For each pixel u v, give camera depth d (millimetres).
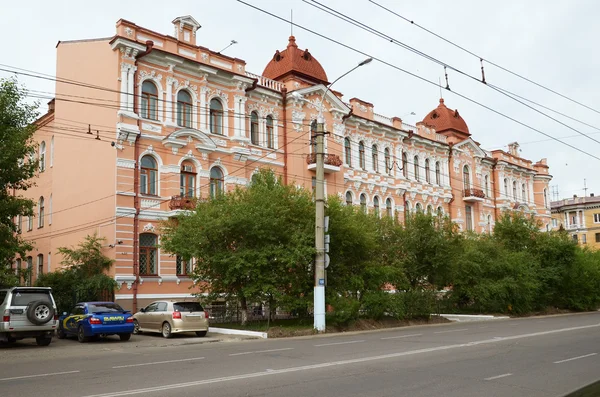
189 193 29672
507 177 57469
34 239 34281
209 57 31234
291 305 23938
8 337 17828
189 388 9930
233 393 9492
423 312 29000
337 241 25688
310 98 36656
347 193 39656
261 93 33969
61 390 9812
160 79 28844
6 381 10875
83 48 29844
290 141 35188
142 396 9234
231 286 24344
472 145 52125
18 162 20609
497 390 9945
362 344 17641
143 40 28375
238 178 31859
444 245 29828
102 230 27203
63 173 30953
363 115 41688
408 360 13609
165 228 25078
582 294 43562
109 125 27500
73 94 30312
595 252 51094
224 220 22625
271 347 17016
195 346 18109
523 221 43031
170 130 28984
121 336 20422
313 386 10164
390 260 29359
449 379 10977
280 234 23766
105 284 25141
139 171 27656
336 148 38156
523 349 16016
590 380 11008
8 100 19828
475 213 51625
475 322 30297
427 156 47656
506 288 35594
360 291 27125
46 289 19062
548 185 64062
